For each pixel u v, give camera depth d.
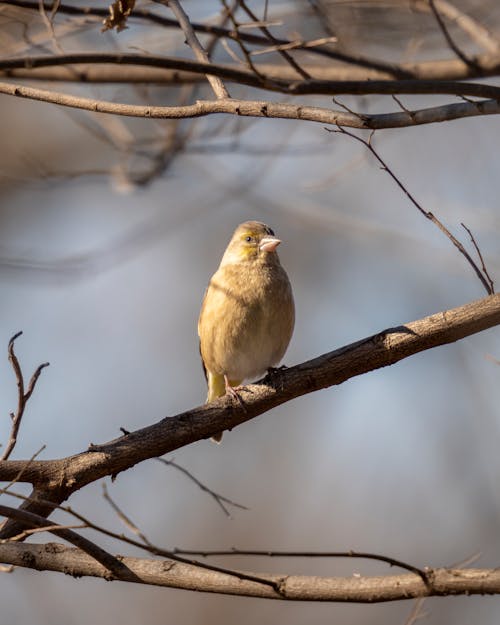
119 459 8.34
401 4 11.91
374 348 8.54
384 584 7.09
